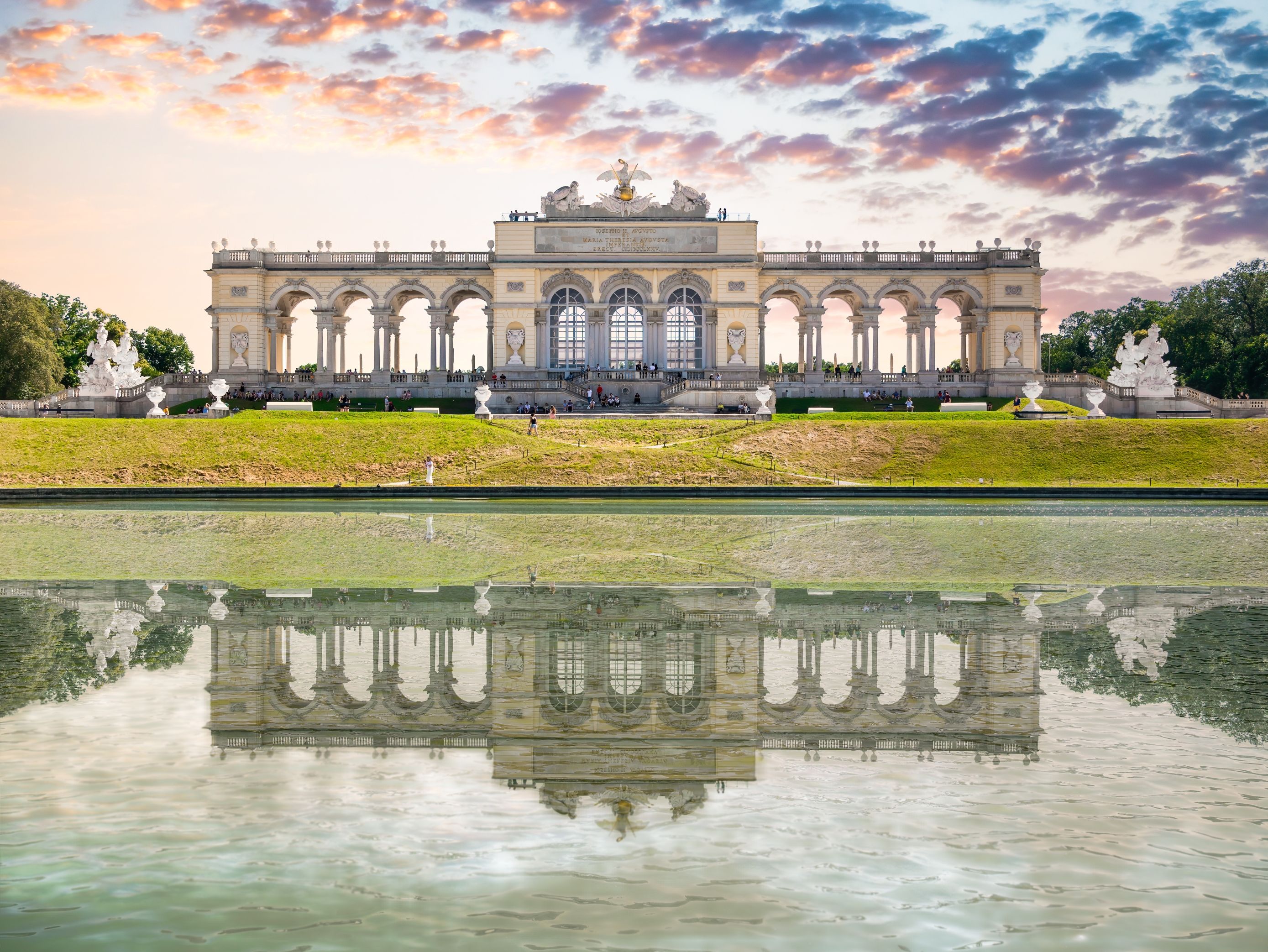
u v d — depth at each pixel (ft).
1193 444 226.58
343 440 235.81
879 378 338.34
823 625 70.49
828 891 30.48
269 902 29.71
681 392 308.81
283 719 47.34
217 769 40.40
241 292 350.84
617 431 253.24
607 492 191.52
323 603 78.38
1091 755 42.52
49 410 298.97
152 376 508.53
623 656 60.44
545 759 41.88
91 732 45.01
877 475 219.61
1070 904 29.81
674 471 216.33
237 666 57.41
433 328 357.20
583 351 353.51
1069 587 88.74
